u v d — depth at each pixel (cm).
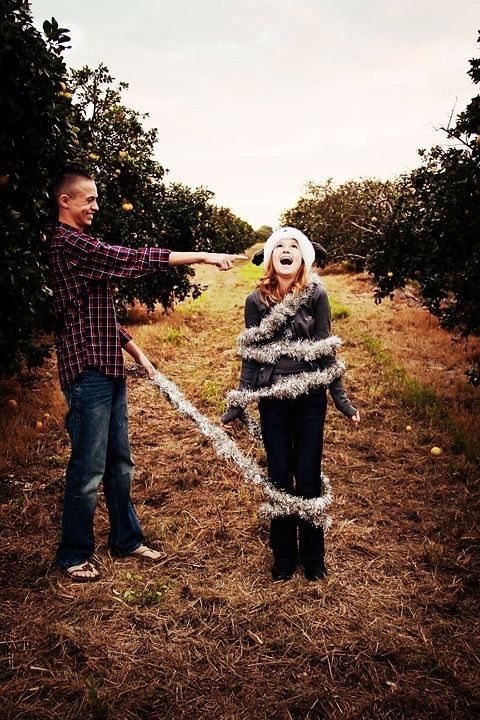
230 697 244
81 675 254
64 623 285
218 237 1351
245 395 315
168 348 948
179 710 237
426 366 812
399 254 846
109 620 291
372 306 1308
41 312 539
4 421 559
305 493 319
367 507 420
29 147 468
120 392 331
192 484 452
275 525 327
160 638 279
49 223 513
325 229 2142
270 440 321
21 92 441
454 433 539
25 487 440
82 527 325
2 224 434
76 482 318
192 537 372
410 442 543
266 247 326
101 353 309
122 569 335
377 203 1600
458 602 307
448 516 405
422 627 287
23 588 316
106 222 869
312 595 312
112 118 1009
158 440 552
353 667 260
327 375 310
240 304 1488
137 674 256
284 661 264
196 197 1259
